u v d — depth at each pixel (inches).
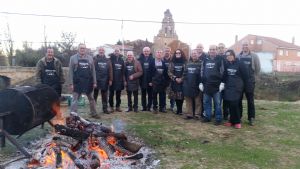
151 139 330.3
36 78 366.0
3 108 247.1
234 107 375.9
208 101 392.8
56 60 368.2
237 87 373.7
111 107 446.0
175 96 426.0
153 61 438.0
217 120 389.4
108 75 429.4
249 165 271.0
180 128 368.8
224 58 380.5
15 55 2000.5
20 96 244.1
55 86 368.2
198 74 403.5
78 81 390.0
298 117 446.0
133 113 437.4
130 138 329.7
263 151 305.0
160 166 262.8
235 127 382.0
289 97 1376.7
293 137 352.8
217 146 315.9
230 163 274.4
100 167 244.1
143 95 451.2
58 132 261.0
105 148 266.5
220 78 380.8
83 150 257.3
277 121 420.5
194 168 260.7
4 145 277.6
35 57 1859.0
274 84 1444.4
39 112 254.4
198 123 394.0
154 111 438.9
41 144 284.7
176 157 284.8
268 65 2578.7
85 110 455.2
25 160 255.1
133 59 438.3
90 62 394.6
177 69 420.2
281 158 289.0
